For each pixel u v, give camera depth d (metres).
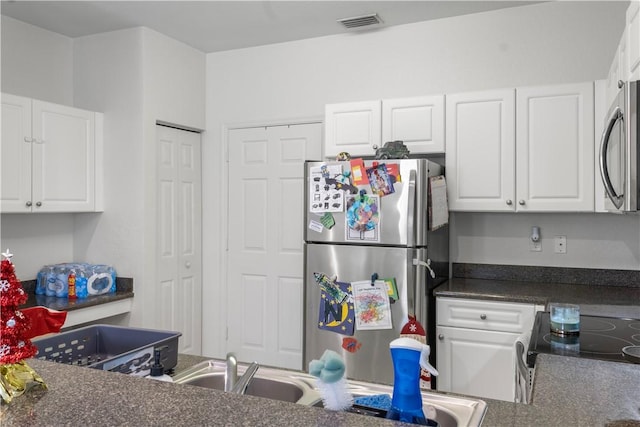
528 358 1.62
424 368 1.00
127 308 3.33
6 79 3.17
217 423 0.83
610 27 2.86
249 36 3.56
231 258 3.89
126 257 3.39
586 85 2.62
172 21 3.28
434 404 1.08
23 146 2.93
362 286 2.72
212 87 3.93
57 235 3.47
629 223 2.87
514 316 2.59
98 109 3.51
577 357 1.49
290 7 3.06
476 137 2.85
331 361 1.00
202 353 3.94
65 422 0.84
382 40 3.39
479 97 2.84
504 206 2.79
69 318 2.90
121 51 3.42
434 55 3.26
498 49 3.10
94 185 3.42
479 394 2.66
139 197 3.36
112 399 0.95
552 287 2.87
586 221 2.96
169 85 3.57
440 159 3.17
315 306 2.84
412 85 3.31
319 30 3.44
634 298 2.54
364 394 1.18
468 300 2.69
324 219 2.82
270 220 3.75
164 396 0.96
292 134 3.68
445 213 2.85
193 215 3.88
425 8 3.07
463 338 2.70
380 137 3.07
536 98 2.72
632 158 1.52
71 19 3.24
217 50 3.87
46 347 1.32
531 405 1.07
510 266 3.13
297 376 1.31
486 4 3.02
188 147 3.85
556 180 2.68
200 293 3.94
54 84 3.48
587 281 2.96
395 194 2.65
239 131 3.86
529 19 3.03
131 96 3.39
